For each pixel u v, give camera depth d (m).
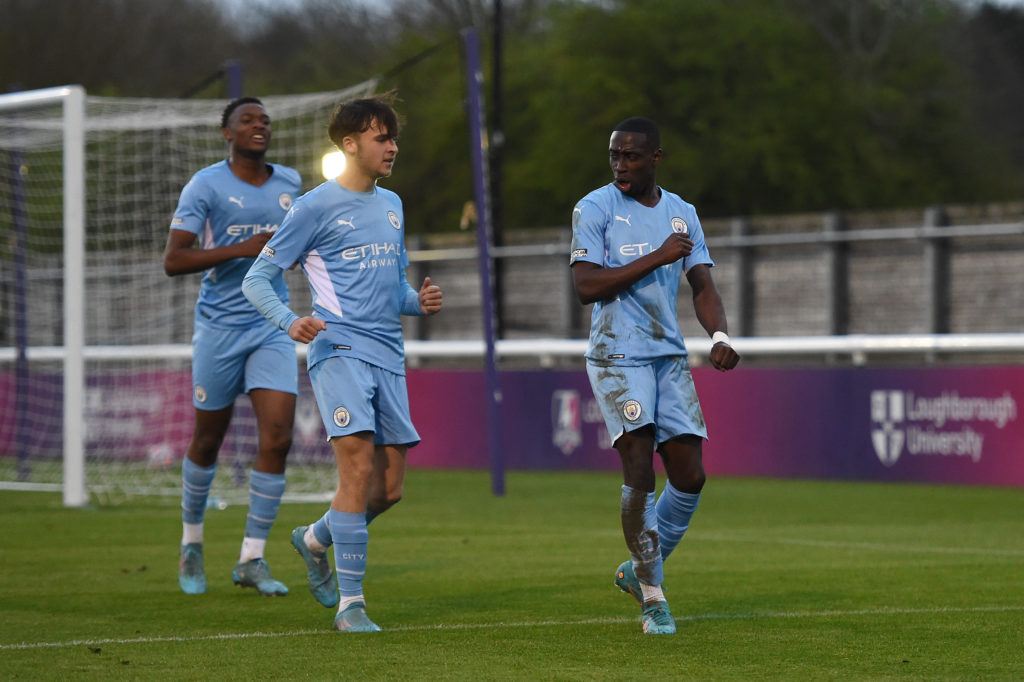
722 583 23.59
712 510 38.22
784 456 49.88
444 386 56.00
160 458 54.53
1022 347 45.91
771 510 38.22
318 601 20.86
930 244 83.75
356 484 18.81
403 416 19.50
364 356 18.98
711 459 51.59
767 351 52.00
